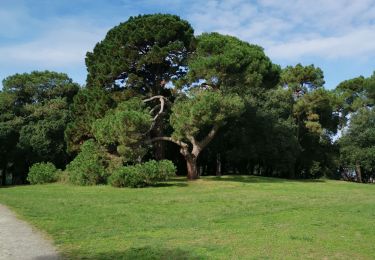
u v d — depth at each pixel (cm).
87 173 2850
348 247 954
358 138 4872
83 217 1373
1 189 2580
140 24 3266
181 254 877
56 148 4409
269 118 4294
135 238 1047
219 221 1323
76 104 3528
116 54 3278
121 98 3191
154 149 3603
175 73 3338
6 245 956
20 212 1470
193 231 1146
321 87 5019
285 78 5053
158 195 2164
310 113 4959
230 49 3045
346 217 1416
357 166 5231
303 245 968
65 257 853
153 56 3114
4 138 4228
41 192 2319
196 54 3238
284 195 2225
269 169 5300
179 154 4516
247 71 3017
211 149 4603
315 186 3092
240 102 2894
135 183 2641
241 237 1055
